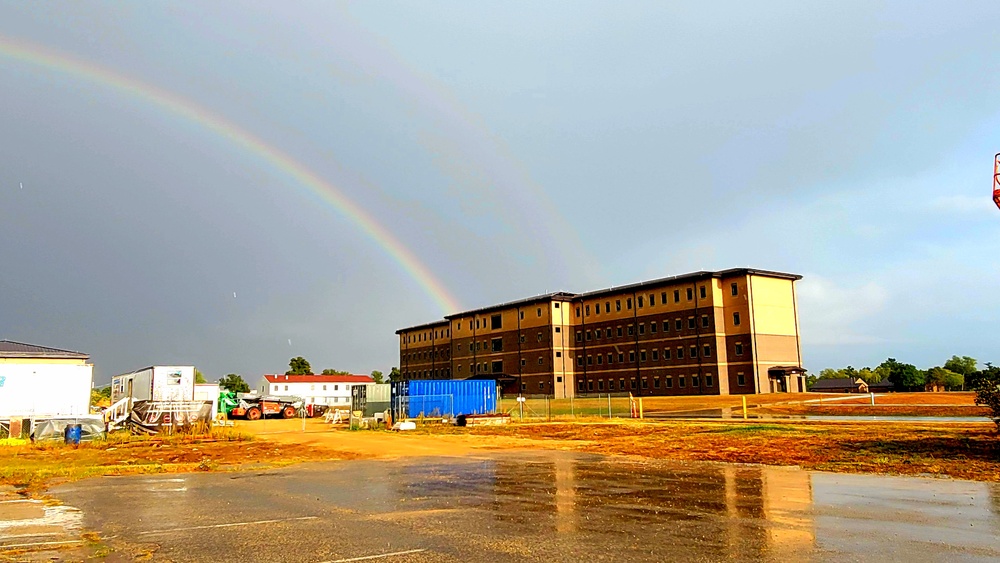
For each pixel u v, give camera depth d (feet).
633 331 278.26
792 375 239.30
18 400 125.39
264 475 56.44
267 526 33.17
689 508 37.06
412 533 31.12
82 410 129.80
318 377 443.73
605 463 61.36
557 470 56.54
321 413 227.20
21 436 106.73
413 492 44.93
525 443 88.38
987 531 30.45
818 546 27.76
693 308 252.83
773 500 39.32
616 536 29.96
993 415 66.64
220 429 120.98
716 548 27.53
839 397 183.32
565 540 29.25
